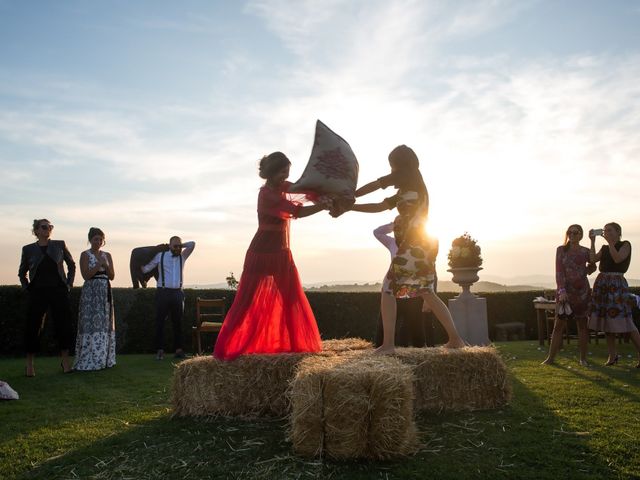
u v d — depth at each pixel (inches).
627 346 373.7
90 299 289.7
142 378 251.1
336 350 179.3
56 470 119.3
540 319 398.9
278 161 173.6
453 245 370.6
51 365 319.9
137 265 429.7
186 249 362.6
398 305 246.2
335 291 465.4
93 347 287.1
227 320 171.9
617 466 113.7
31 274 271.9
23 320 392.2
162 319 351.3
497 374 167.8
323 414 122.6
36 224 274.2
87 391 216.1
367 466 117.6
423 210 164.6
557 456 120.4
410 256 162.7
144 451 130.8
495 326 494.6
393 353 165.0
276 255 177.3
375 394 121.7
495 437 135.4
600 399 178.4
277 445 133.5
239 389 162.4
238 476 113.0
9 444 138.6
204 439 140.0
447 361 163.6
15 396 199.9
